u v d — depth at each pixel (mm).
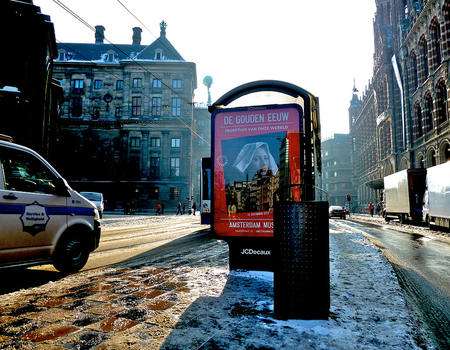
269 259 4895
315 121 5352
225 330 2656
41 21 19594
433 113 26109
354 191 76500
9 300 3480
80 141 48750
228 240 5062
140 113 48312
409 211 19641
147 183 46781
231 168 5098
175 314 3035
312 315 2945
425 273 5602
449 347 2582
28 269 5738
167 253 7195
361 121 56562
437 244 9891
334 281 4414
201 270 5090
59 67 49500
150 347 2348
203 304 3336
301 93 4992
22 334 2578
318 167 6340
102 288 3986
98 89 49406
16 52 18578
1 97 16750
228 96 5246
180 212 40094
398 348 2391
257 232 4938
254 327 2730
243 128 5102
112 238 10953
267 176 4934
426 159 27969
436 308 3674
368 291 3914
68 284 4199
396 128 36062
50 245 4812
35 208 4621
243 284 4180
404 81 32781
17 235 4340
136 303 3369
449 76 23203
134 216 32375
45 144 22938
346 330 2701
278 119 4980
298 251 3029
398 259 7016
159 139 47875
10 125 16906
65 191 5180
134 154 47719
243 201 5016
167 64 48188
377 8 42875
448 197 13844
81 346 2369
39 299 3516
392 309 3248
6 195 4250
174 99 48250
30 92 19188
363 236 10969
